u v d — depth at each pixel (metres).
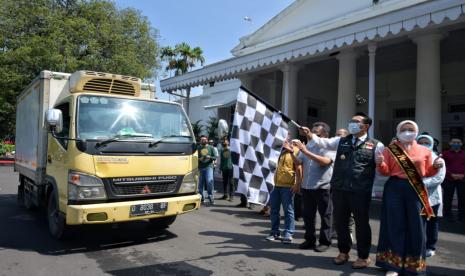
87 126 5.53
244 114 5.55
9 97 22.22
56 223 5.96
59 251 5.50
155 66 26.30
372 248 5.83
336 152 5.10
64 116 6.03
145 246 5.80
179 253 5.43
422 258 4.34
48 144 6.37
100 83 6.31
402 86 15.10
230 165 10.34
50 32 21.66
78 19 22.02
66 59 21.00
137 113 6.03
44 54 20.48
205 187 10.13
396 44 11.64
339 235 4.96
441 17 7.86
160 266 4.86
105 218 5.17
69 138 5.40
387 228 4.56
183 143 6.07
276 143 5.56
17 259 5.10
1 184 13.66
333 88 16.47
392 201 4.47
